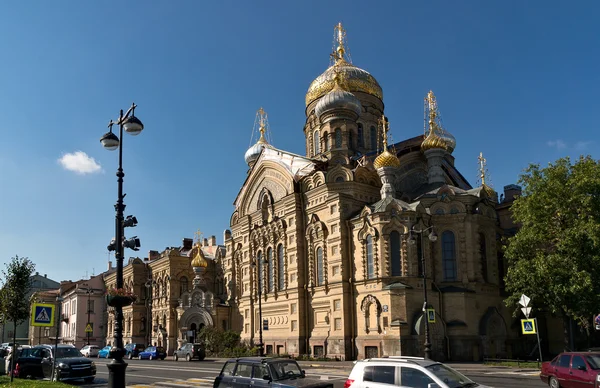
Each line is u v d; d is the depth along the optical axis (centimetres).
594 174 4591
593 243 4322
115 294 2345
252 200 7944
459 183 7925
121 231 2478
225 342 7488
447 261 6003
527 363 4559
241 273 8012
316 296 6431
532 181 4881
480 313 5856
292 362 2372
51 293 14550
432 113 7319
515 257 4928
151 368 5169
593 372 2703
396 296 5488
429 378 1805
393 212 5788
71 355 4138
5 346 5738
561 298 4456
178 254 9869
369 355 5622
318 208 6575
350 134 7325
